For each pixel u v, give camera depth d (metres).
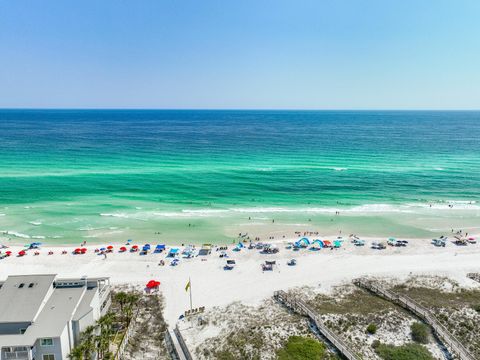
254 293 51.22
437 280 53.81
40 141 191.88
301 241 68.62
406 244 68.62
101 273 57.69
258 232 75.88
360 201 96.56
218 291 52.03
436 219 84.00
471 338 39.94
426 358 36.44
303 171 127.81
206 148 176.25
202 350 39.16
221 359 37.59
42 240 70.75
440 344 38.78
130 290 52.47
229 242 70.88
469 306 45.28
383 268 58.72
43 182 108.81
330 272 57.50
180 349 39.50
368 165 138.00
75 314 37.56
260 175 121.62
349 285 53.09
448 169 131.50
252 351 38.38
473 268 57.72
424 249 66.75
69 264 60.66
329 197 99.62
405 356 36.62
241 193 102.06
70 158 144.62
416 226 79.75
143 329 43.50
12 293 37.97
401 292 50.38
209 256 63.69
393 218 84.50
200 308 46.78
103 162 138.25
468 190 106.62
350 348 37.81
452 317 43.22
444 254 64.38
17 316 35.34
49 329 34.72
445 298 48.12
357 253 64.94
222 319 44.75
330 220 83.00
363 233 76.00
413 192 104.62
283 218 83.94
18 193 98.44
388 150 172.50
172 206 91.00
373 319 43.09
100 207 89.19
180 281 55.09
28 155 149.50
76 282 41.50
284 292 50.38
